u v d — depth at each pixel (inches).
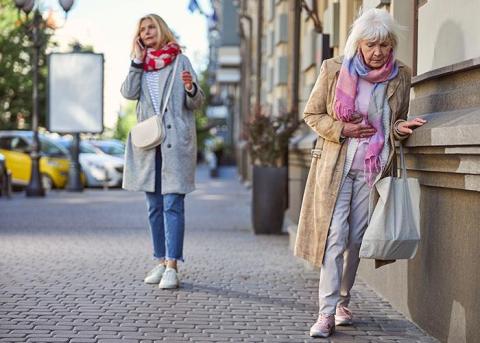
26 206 747.4
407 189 228.7
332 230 238.1
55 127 924.0
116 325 245.4
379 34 227.8
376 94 234.5
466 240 207.5
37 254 400.2
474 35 231.0
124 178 318.0
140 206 759.1
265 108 555.5
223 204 791.7
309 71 569.9
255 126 511.8
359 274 342.0
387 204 227.6
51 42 1637.6
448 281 221.3
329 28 445.7
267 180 507.8
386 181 228.1
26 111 1782.7
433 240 234.8
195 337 232.7
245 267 367.9
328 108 240.4
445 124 211.6
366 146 236.5
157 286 314.2
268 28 841.5
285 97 706.2
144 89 316.5
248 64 1189.1
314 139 443.5
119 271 348.8
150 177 314.7
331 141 238.1
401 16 315.3
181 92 315.6
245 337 234.4
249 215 659.4
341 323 251.4
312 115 241.0
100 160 1123.3
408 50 315.9
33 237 477.1
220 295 297.7
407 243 226.8
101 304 276.8
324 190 237.9
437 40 267.9
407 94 239.8
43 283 315.9
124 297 290.4
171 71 317.1
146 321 251.8
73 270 349.7
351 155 237.5
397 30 232.1
